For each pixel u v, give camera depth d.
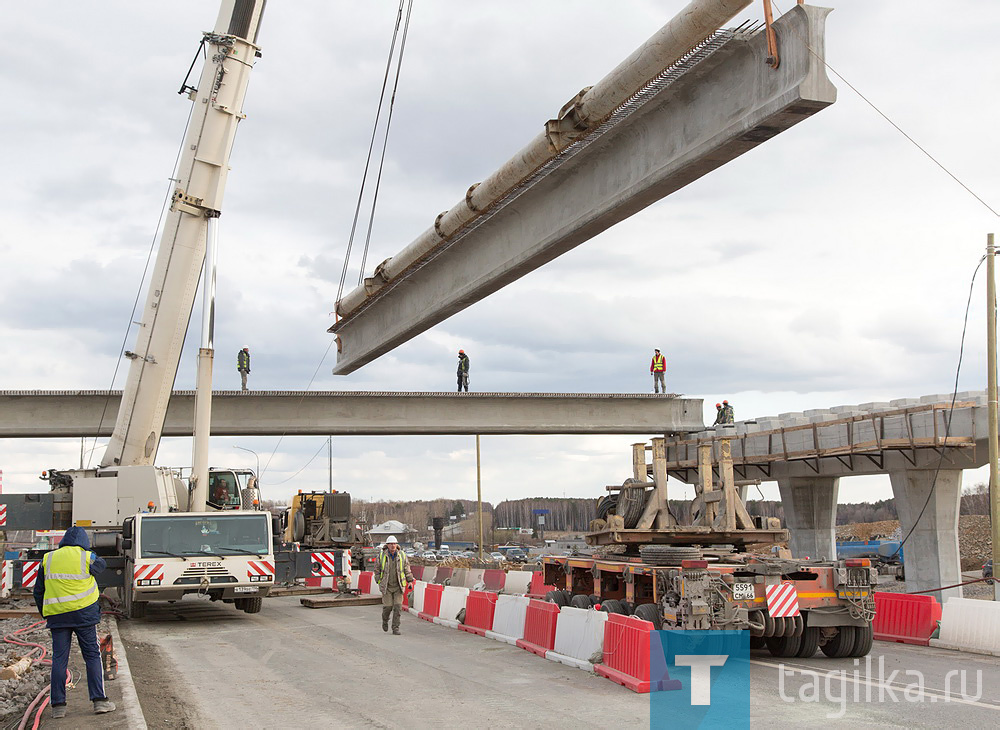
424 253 20.20
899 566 44.31
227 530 19.19
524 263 17.31
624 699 10.64
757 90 12.09
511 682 11.82
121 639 16.20
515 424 41.53
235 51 21.30
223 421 38.28
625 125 14.52
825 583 13.49
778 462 36.38
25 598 21.72
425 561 53.41
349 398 39.72
